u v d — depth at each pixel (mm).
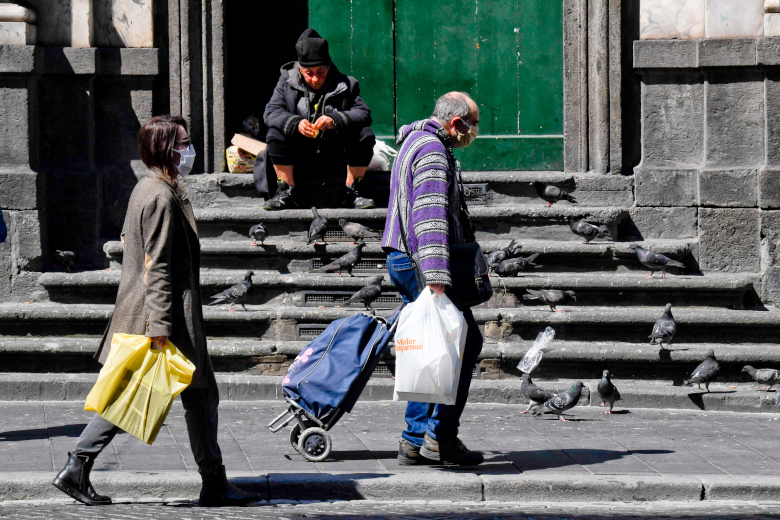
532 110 19328
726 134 17469
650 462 11539
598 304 16406
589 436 12883
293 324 15766
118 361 9359
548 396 13898
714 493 10664
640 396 14914
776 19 17062
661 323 15156
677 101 17750
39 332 15891
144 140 9688
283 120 17188
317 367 11266
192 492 10367
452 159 11078
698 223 17578
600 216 17312
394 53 19438
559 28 19156
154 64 17781
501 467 11180
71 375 15094
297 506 10055
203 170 18500
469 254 10797
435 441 11078
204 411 9766
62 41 17531
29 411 13914
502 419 13875
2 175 17000
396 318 11312
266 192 17750
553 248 16766
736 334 15945
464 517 9492
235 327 15836
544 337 14188
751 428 13602
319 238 16688
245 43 19688
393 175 11102
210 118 18406
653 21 17703
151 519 8961
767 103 17188
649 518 9547
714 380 15172
